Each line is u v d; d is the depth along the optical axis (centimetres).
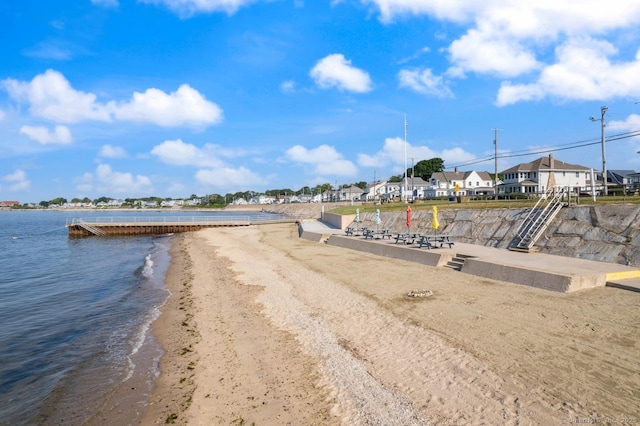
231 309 1333
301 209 13100
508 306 1095
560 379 675
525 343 834
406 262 1950
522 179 6250
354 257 2238
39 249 3822
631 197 2206
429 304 1167
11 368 955
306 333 1033
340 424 614
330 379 765
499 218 2264
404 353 845
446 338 895
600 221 1702
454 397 652
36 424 702
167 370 882
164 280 2039
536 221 1945
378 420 611
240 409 688
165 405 729
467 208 2783
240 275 1939
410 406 640
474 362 763
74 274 2338
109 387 825
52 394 806
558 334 870
